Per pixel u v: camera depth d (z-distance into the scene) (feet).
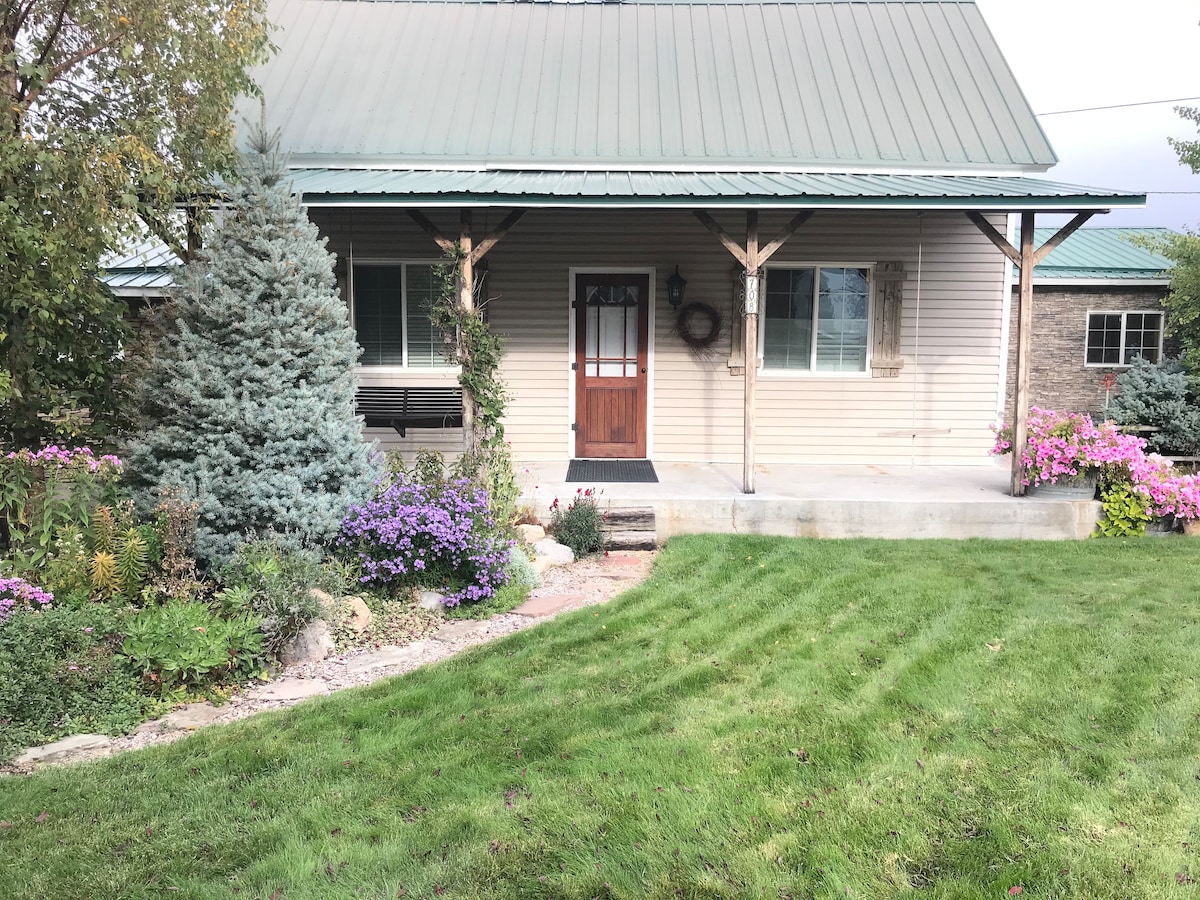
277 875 9.20
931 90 33.73
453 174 29.30
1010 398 47.73
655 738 12.41
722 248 30.78
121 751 12.39
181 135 21.72
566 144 31.14
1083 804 10.52
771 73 35.01
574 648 16.35
